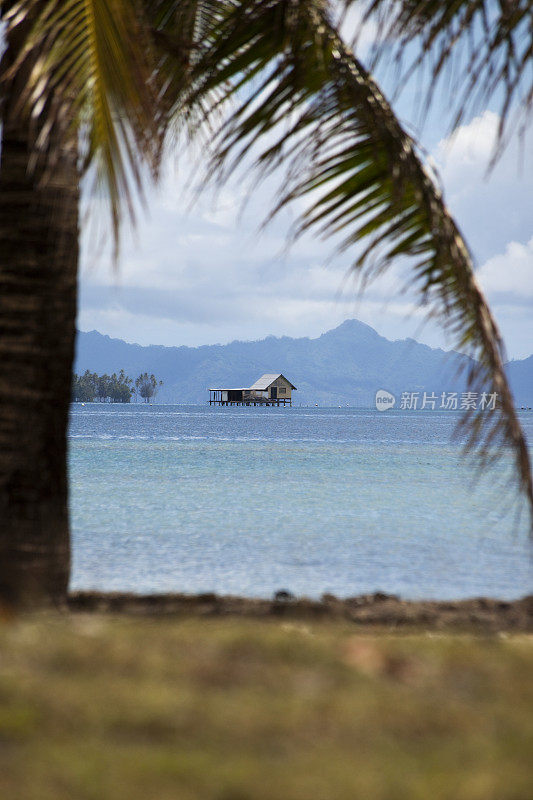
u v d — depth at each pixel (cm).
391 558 4250
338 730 979
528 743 945
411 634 1800
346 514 6191
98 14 1809
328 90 2008
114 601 2273
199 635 1448
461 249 2045
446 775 845
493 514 6231
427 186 1988
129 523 5581
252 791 795
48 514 2114
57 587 2133
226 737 950
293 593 3309
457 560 4203
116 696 1078
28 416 2094
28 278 2097
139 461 12325
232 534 5094
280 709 1045
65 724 980
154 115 2042
